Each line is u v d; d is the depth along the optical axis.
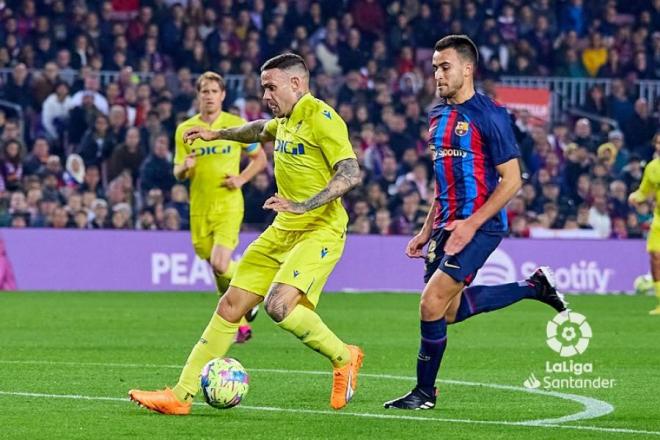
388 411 22.97
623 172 69.25
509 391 26.14
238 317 22.84
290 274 22.52
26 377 27.42
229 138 24.80
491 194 23.05
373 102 70.06
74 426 20.70
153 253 59.91
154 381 26.97
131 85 67.44
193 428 20.61
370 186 64.44
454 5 77.12
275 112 22.98
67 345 35.03
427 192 65.81
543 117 70.12
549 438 20.05
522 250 62.44
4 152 62.19
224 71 70.88
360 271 61.66
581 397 25.27
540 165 68.38
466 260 22.97
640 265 63.94
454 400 24.67
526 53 76.31
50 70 66.31
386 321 44.84
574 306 53.94
